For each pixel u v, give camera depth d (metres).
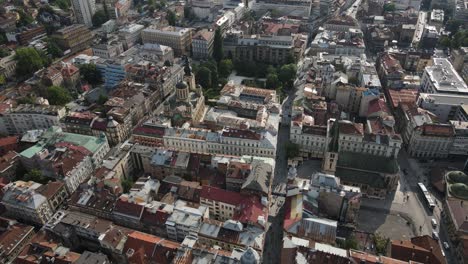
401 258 189.62
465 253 198.62
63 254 190.25
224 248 199.12
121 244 196.75
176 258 181.62
